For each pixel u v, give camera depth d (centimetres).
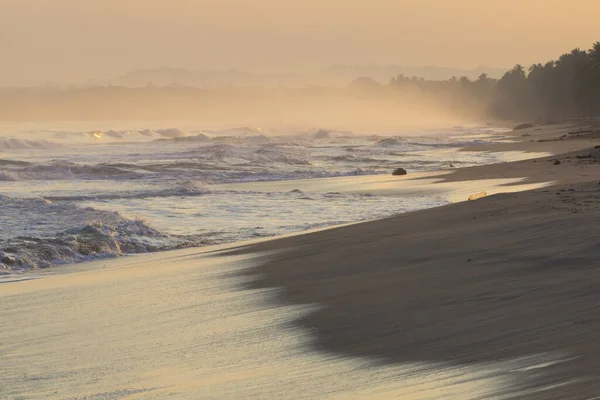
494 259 2470
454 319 1786
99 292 2598
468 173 7219
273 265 2870
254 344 1764
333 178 7762
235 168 8844
